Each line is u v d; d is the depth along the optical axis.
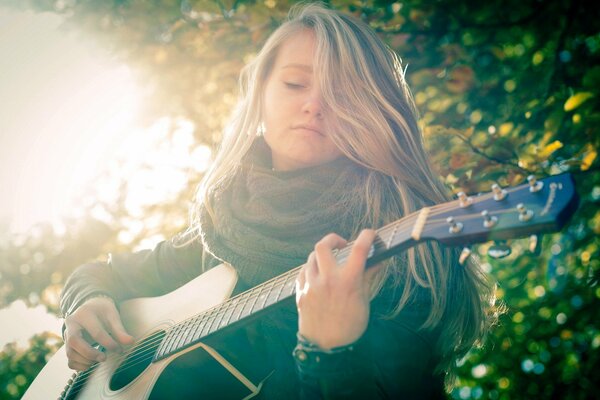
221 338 1.63
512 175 3.27
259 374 1.62
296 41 1.86
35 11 4.78
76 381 1.97
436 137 3.37
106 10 4.64
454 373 1.81
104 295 2.09
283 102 1.79
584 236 3.96
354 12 3.86
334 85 1.78
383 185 1.72
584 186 3.82
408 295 1.52
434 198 1.75
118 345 1.91
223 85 4.49
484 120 3.96
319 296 1.23
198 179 4.57
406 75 3.93
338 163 1.80
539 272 4.21
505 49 4.22
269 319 1.60
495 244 1.19
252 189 1.81
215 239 1.83
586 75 3.42
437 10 3.97
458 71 3.85
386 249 1.27
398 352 1.45
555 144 3.24
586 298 4.11
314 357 1.24
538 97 3.84
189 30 4.37
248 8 4.16
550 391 4.26
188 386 1.68
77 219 4.78
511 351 4.27
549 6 4.00
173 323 1.85
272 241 1.67
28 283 4.84
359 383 1.24
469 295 1.69
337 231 1.68
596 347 4.15
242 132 1.96
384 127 1.75
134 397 1.71
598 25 3.91
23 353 4.88
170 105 4.71
